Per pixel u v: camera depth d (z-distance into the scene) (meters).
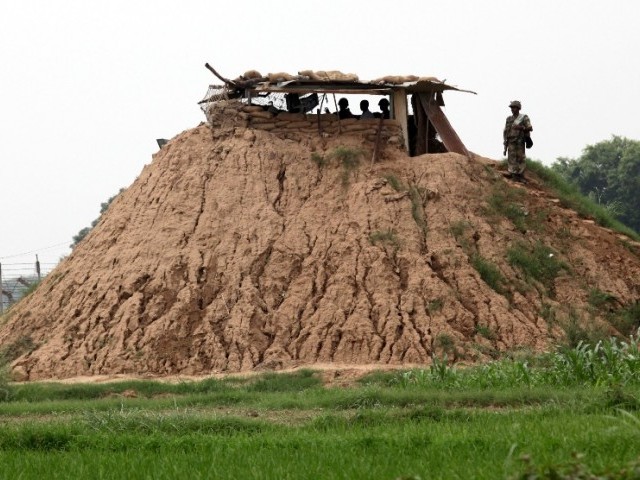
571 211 50.94
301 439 21.52
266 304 43.09
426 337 40.94
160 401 32.38
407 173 48.12
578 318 43.66
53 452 22.31
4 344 45.19
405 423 24.25
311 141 49.41
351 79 48.91
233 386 36.09
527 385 31.75
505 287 44.16
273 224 45.72
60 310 45.44
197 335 41.88
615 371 31.30
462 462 17.75
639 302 46.66
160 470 18.45
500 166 53.06
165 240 45.62
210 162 48.38
